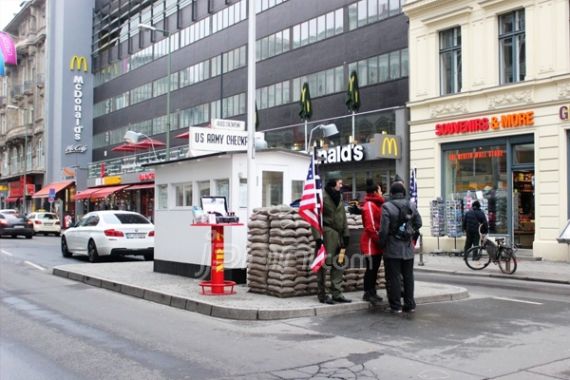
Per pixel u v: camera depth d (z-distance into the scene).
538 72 18.30
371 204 9.22
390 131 25.45
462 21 20.62
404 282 8.98
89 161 59.59
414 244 9.05
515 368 5.81
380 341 7.03
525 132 18.62
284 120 33.41
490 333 7.43
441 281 13.61
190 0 44.09
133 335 7.56
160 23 48.28
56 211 55.84
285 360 6.22
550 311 9.03
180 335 7.52
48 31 59.94
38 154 61.28
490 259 15.03
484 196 20.03
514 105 18.92
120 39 54.62
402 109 23.75
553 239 17.73
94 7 59.88
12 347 6.99
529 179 18.80
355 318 8.45
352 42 28.75
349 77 28.64
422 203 21.92
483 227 17.12
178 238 12.83
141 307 9.73
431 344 6.85
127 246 17.11
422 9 21.88
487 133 19.72
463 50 20.59
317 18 31.16
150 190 41.66
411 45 22.53
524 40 18.97
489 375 5.58
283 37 33.72
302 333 7.51
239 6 38.59
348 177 26.88
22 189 63.84
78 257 19.45
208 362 6.19
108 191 43.06
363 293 10.22
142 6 50.56
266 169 11.62
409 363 6.03
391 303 8.94
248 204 10.93
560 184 17.66
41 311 9.40
